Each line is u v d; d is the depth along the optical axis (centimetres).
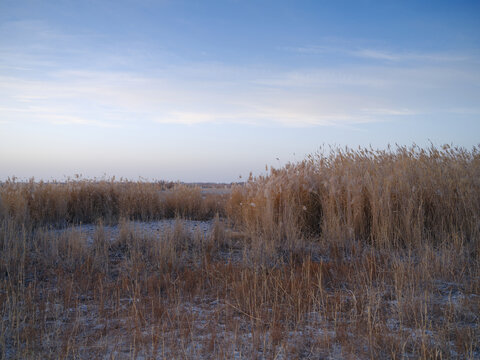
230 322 454
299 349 378
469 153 1002
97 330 438
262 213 945
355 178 921
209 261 735
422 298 505
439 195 862
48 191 1194
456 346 370
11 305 504
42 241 821
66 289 576
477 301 479
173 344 388
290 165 1121
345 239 824
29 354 369
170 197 1451
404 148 1073
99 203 1296
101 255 759
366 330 412
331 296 534
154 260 736
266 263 696
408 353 363
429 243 779
